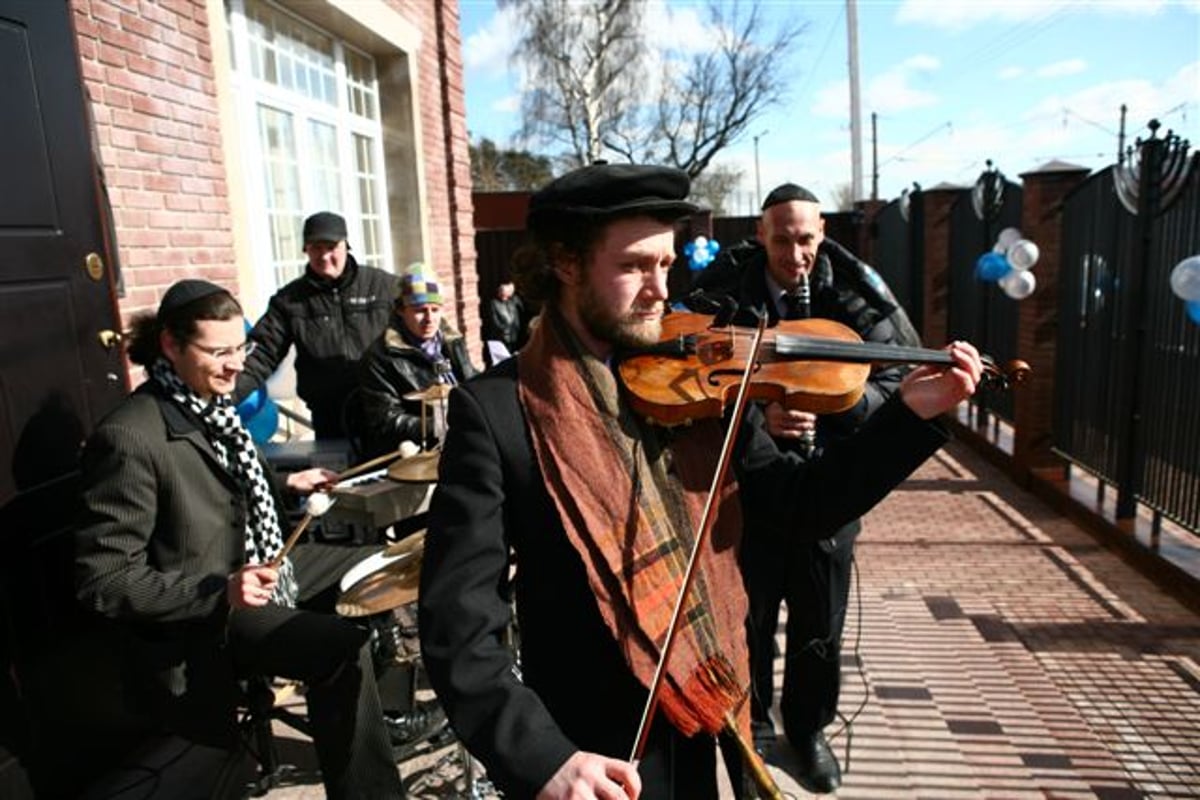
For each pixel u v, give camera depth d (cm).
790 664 257
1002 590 398
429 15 770
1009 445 642
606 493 119
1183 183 397
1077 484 527
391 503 276
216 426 222
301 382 409
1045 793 250
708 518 119
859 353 146
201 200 429
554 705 128
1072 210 521
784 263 240
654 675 116
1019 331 589
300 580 270
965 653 337
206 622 205
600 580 117
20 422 219
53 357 231
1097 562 430
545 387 124
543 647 127
